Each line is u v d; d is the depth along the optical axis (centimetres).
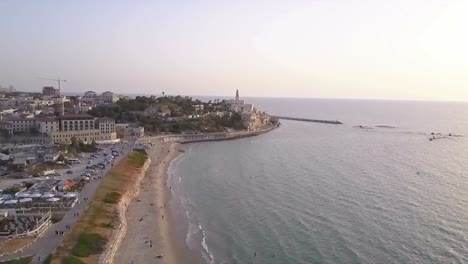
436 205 13812
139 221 12325
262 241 10756
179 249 10431
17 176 15100
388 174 19125
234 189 16250
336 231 11331
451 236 10925
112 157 19475
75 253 8888
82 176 15288
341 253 9888
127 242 10662
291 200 14500
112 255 9581
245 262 9575
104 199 12875
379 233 11156
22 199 11825
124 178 16175
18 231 9656
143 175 18300
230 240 10906
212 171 19838
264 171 19812
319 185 16762
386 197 14838
